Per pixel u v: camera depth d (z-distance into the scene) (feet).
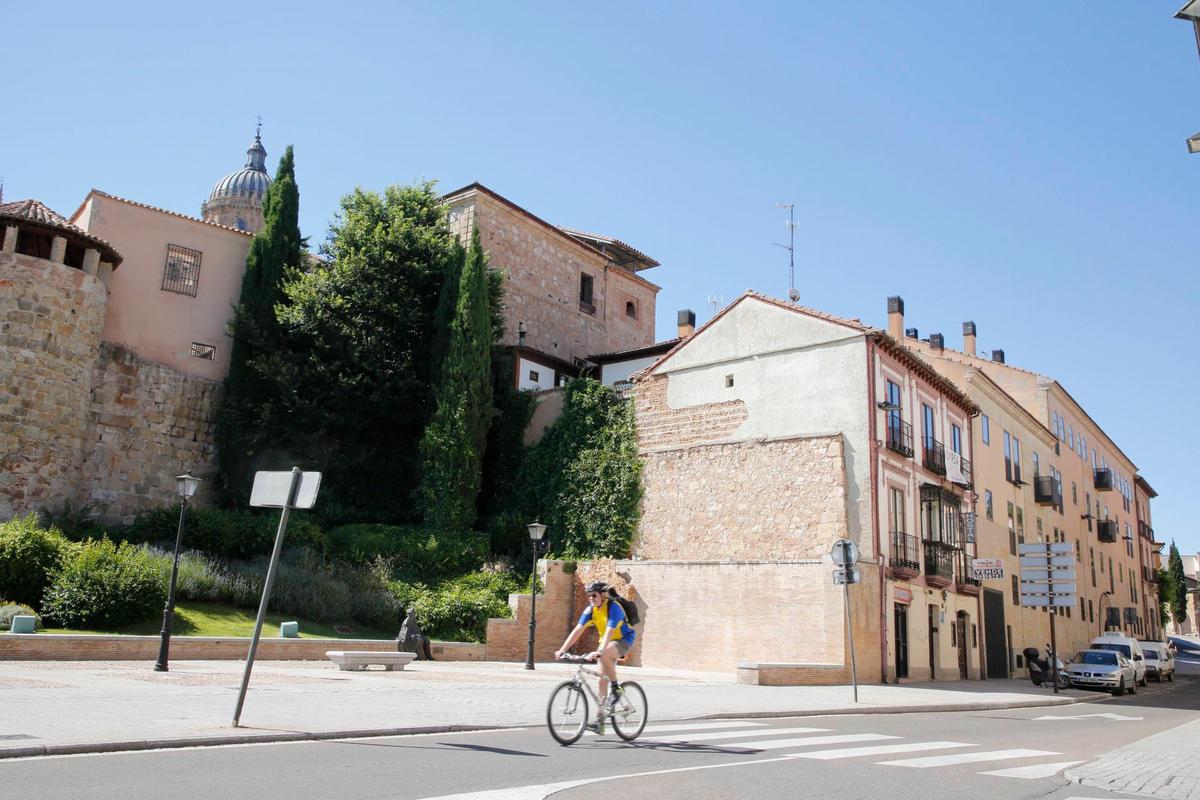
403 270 119.96
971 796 27.53
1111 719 64.34
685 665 94.99
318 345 114.52
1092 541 191.42
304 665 70.18
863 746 38.37
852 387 95.45
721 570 94.73
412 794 23.61
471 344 114.21
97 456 103.35
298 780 25.08
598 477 110.52
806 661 87.20
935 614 104.63
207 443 112.88
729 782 27.35
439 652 85.56
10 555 73.15
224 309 117.39
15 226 95.96
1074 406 184.03
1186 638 307.58
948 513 110.93
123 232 110.52
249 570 89.86
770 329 102.83
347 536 105.09
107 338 106.93
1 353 92.68
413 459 119.03
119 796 22.35
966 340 179.83
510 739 35.86
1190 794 29.84
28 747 27.81
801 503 95.50
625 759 31.22
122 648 65.31
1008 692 88.84
